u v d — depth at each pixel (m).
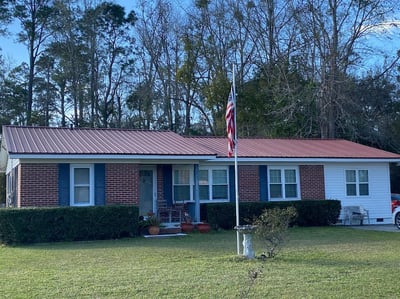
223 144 24.44
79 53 46.97
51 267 10.97
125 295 8.05
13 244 15.87
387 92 36.50
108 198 18.81
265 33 40.38
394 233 18.62
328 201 22.36
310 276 9.51
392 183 36.81
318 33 35.47
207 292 8.21
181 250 13.72
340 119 34.56
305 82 36.66
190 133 43.06
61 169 18.30
